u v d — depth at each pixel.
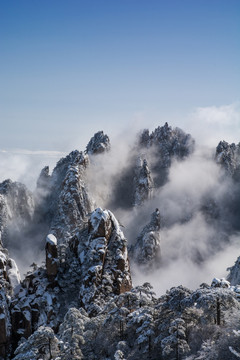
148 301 49.25
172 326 36.00
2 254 72.38
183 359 34.69
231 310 37.31
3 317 62.88
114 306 50.03
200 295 37.09
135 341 42.28
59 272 74.81
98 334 46.88
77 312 44.12
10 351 63.59
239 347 31.72
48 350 41.41
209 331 36.69
